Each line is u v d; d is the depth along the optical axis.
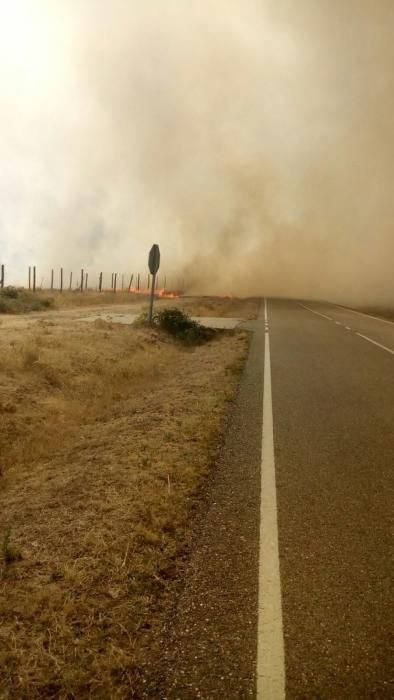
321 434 6.75
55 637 2.76
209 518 4.23
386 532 4.09
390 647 2.75
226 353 13.84
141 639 2.77
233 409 7.89
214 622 2.92
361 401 8.70
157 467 5.35
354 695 2.41
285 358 13.16
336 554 3.71
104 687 2.43
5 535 4.02
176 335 17.58
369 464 5.69
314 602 3.13
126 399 9.36
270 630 2.85
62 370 10.02
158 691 2.41
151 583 3.29
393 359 13.69
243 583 3.31
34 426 7.44
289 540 3.90
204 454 5.82
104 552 3.65
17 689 2.41
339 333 20.30
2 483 5.61
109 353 12.20
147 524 4.09
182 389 9.47
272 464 5.56
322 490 4.91
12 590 3.20
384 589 3.29
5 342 11.51
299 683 2.47
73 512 4.37
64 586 3.25
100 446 6.36
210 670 2.54
